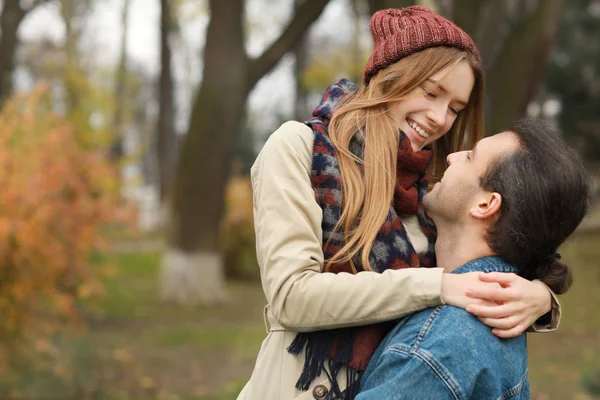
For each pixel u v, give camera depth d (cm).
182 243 1078
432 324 161
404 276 164
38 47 2186
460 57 184
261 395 176
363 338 172
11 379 578
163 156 2322
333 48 2552
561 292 178
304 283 165
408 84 183
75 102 1361
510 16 1023
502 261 175
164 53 2253
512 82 861
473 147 190
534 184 167
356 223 175
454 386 154
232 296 1185
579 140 2000
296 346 173
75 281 683
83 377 610
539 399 591
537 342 836
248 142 2647
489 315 162
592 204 180
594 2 1973
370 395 156
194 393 612
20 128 624
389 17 193
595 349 788
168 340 813
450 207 179
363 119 183
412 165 184
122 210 765
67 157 655
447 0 889
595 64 1880
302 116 2436
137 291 1162
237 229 1427
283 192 173
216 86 1044
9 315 590
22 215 592
